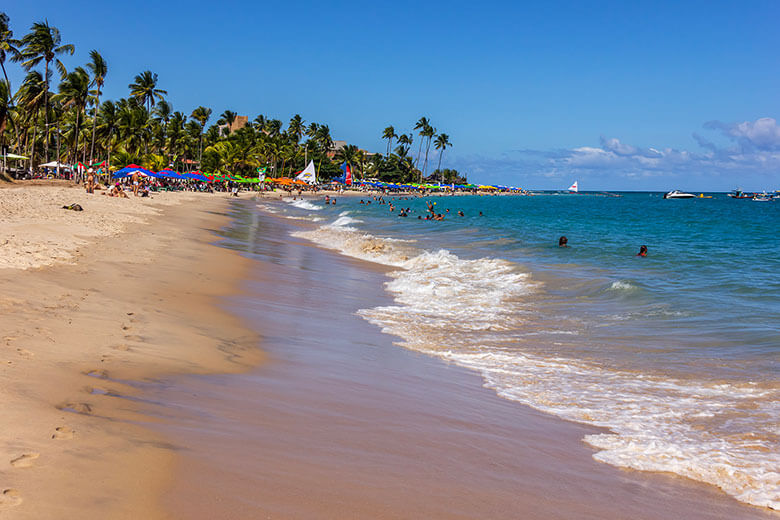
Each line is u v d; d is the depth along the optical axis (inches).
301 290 576.1
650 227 1803.6
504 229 1536.7
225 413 212.1
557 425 245.4
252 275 629.3
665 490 186.7
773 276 693.9
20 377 209.9
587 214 2795.3
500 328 450.3
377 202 3634.4
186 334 337.4
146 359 270.5
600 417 255.8
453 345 392.8
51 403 190.2
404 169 7298.2
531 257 932.0
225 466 163.3
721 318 462.0
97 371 238.1
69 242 641.6
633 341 402.9
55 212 986.7
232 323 392.8
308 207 2748.5
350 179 6259.8
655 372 327.9
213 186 3873.0
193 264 637.3
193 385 242.8
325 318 456.1
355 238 1201.4
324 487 159.3
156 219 1231.5
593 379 315.3
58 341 271.4
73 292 393.1
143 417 193.2
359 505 151.2
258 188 4384.8
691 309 498.6
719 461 208.1
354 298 563.8
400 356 355.3
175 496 141.4
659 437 231.9
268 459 173.3
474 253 990.4
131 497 137.6
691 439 230.1
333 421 220.7
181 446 172.7
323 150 6692.9
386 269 798.5
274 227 1480.1
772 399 276.2
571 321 475.5
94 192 2023.9
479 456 201.6
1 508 123.3
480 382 307.4
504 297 587.8
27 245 564.7
